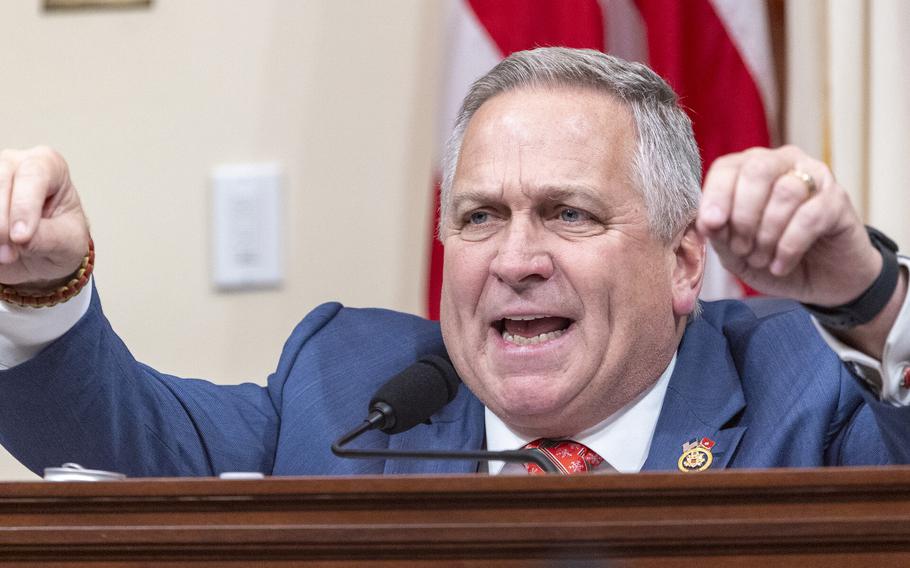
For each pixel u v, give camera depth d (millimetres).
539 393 6766
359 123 11281
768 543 4090
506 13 10477
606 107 7008
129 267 11398
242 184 11305
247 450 7684
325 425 7500
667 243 7070
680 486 4094
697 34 10531
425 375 6215
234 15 11453
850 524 4066
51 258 6117
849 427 6789
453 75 10547
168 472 7273
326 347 7984
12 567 4344
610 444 7066
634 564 4105
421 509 4156
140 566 4270
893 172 9836
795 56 10703
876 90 9906
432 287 10398
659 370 7062
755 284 5488
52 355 6520
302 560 4199
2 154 6004
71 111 11594
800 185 5066
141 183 11453
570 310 6762
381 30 11305
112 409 6793
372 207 11219
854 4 10070
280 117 11359
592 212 6801
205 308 11289
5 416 6695
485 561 4129
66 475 4781
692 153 7367
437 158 10547
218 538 4215
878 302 5469
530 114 6953
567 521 4105
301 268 11234
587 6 10359
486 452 5582
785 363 7172
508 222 6891
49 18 11688
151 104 11492
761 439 6797
